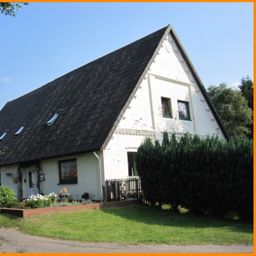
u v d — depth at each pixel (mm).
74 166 23406
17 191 28969
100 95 25078
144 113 23891
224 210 17453
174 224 15945
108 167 21516
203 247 11828
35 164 26516
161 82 25406
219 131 29000
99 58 30078
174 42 26625
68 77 32625
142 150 20312
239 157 16609
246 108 40375
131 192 21469
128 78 24125
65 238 13086
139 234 13797
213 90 41719
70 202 20484
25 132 30703
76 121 24859
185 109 27000
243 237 13203
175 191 18750
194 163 18047
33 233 13930
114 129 21438
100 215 17266
